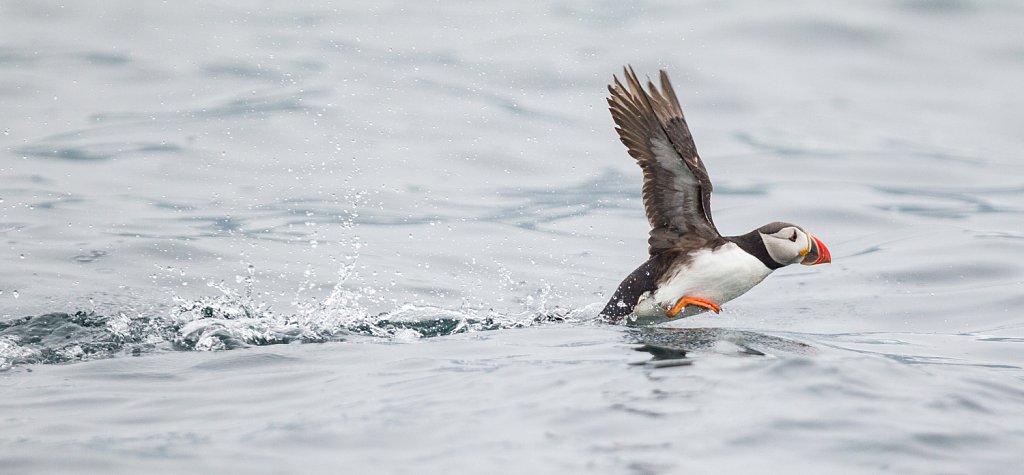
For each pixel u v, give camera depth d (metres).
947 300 13.21
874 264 14.81
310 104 20.22
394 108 20.27
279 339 10.30
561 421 7.12
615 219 16.52
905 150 19.97
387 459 6.55
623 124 10.81
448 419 7.24
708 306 10.99
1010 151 20.23
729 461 6.44
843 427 6.99
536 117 20.20
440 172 17.95
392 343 10.03
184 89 20.95
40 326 10.72
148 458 6.65
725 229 16.50
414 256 14.69
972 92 22.47
